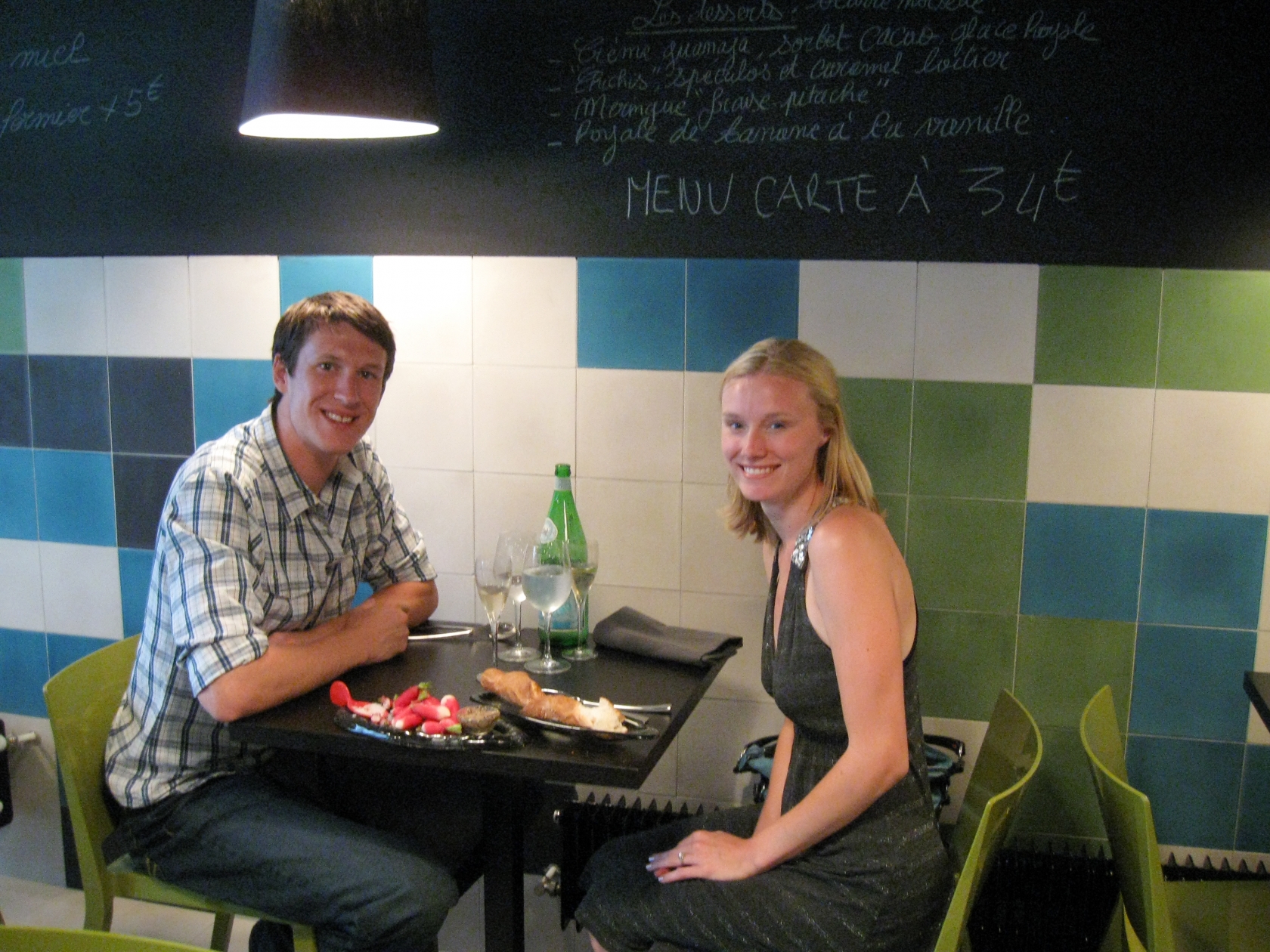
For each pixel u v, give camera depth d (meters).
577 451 2.30
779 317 2.18
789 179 2.13
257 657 1.69
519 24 2.20
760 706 2.28
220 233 2.40
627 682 1.85
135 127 2.41
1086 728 1.69
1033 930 2.13
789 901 1.52
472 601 2.39
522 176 2.24
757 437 1.60
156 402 2.48
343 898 1.67
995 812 1.46
